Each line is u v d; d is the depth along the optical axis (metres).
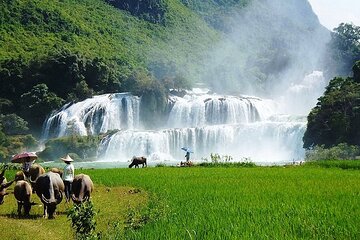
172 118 107.38
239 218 14.55
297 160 79.31
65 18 171.25
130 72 133.75
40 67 122.88
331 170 38.47
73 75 120.12
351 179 28.81
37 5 171.25
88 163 83.50
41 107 113.12
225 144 87.19
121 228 14.52
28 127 113.94
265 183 26.62
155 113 108.62
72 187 20.08
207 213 15.64
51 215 18.59
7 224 16.20
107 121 106.12
